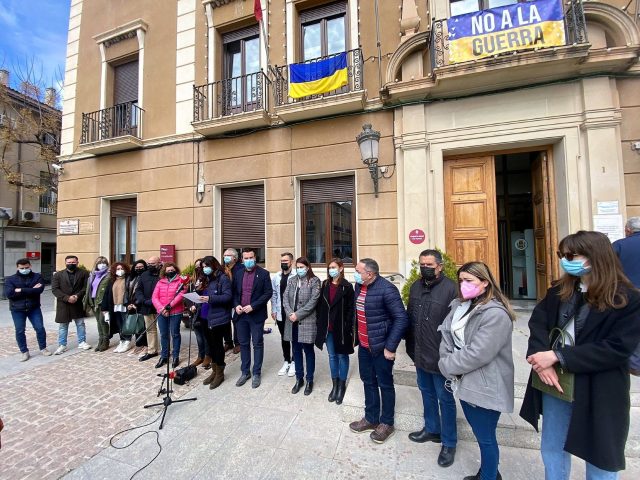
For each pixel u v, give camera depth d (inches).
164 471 88.0
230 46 281.9
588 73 178.2
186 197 273.4
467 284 76.3
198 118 264.7
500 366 71.3
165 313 154.4
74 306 195.8
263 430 106.7
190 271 241.0
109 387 141.9
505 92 192.7
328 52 248.2
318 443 99.3
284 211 243.8
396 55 209.5
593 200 174.4
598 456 56.4
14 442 102.0
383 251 215.9
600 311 59.2
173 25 287.9
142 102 293.7
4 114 456.8
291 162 242.5
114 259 308.5
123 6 309.0
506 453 94.0
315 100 221.8
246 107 267.3
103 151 298.4
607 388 57.8
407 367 129.3
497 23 182.4
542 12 176.7
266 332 218.7
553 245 197.8
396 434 103.4
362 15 229.6
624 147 176.2
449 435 88.6
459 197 211.5
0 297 469.4
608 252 60.2
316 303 132.1
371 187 221.1
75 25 333.7
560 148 189.5
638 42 173.3
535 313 71.7
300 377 135.5
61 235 318.7
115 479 85.5
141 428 109.0
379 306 100.1
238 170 258.2
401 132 212.4
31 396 133.8
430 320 91.4
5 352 193.6
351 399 115.7
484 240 205.9
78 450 97.6
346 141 228.7
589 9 176.7
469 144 197.9
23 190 537.0
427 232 201.3
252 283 145.3
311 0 244.4
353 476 84.9
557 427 66.2
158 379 150.5
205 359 164.4
